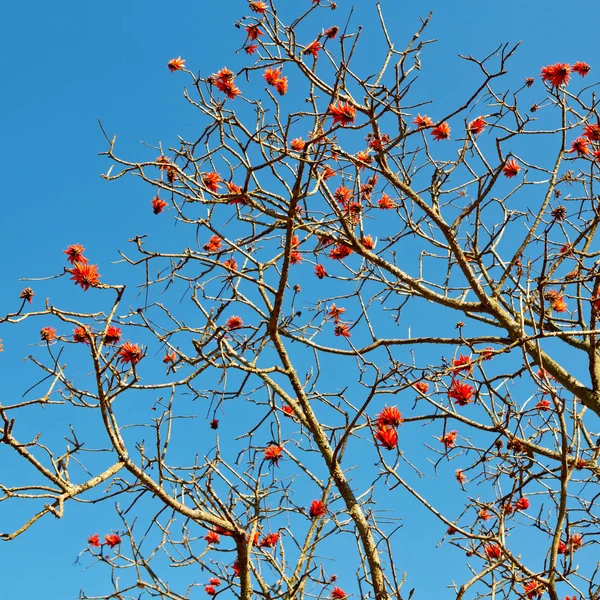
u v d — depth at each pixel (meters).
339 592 5.25
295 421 6.27
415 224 6.04
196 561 5.06
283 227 5.88
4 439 3.47
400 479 3.88
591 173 5.68
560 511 3.90
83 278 4.00
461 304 6.00
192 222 5.31
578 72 6.04
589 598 3.89
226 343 5.73
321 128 5.39
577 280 4.57
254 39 5.45
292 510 5.11
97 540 6.38
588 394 5.45
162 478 4.36
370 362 4.71
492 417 4.98
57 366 3.87
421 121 5.88
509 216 5.78
